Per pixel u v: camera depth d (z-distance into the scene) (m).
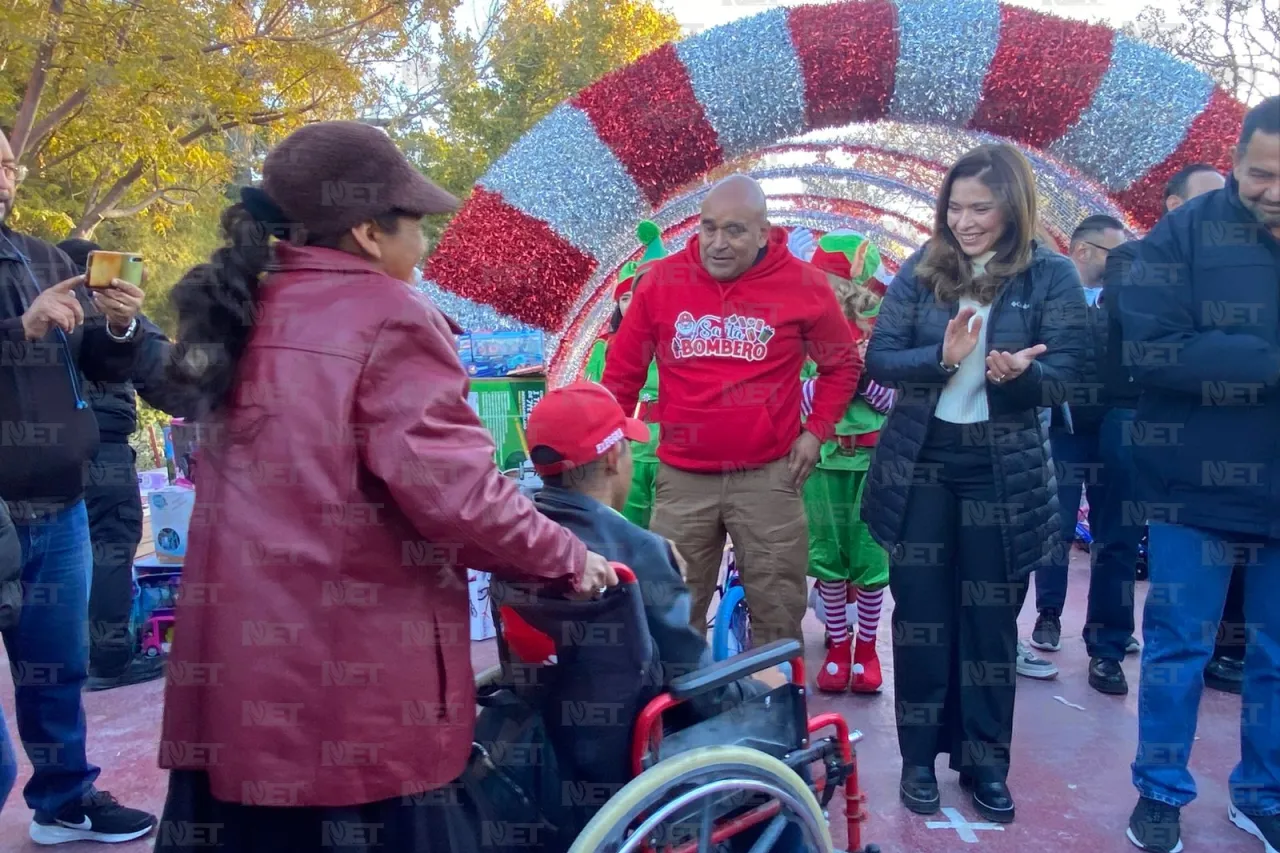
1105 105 4.16
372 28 12.09
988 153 2.65
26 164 10.59
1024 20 4.23
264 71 11.32
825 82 4.34
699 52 4.47
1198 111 4.12
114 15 8.86
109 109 9.54
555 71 18.16
